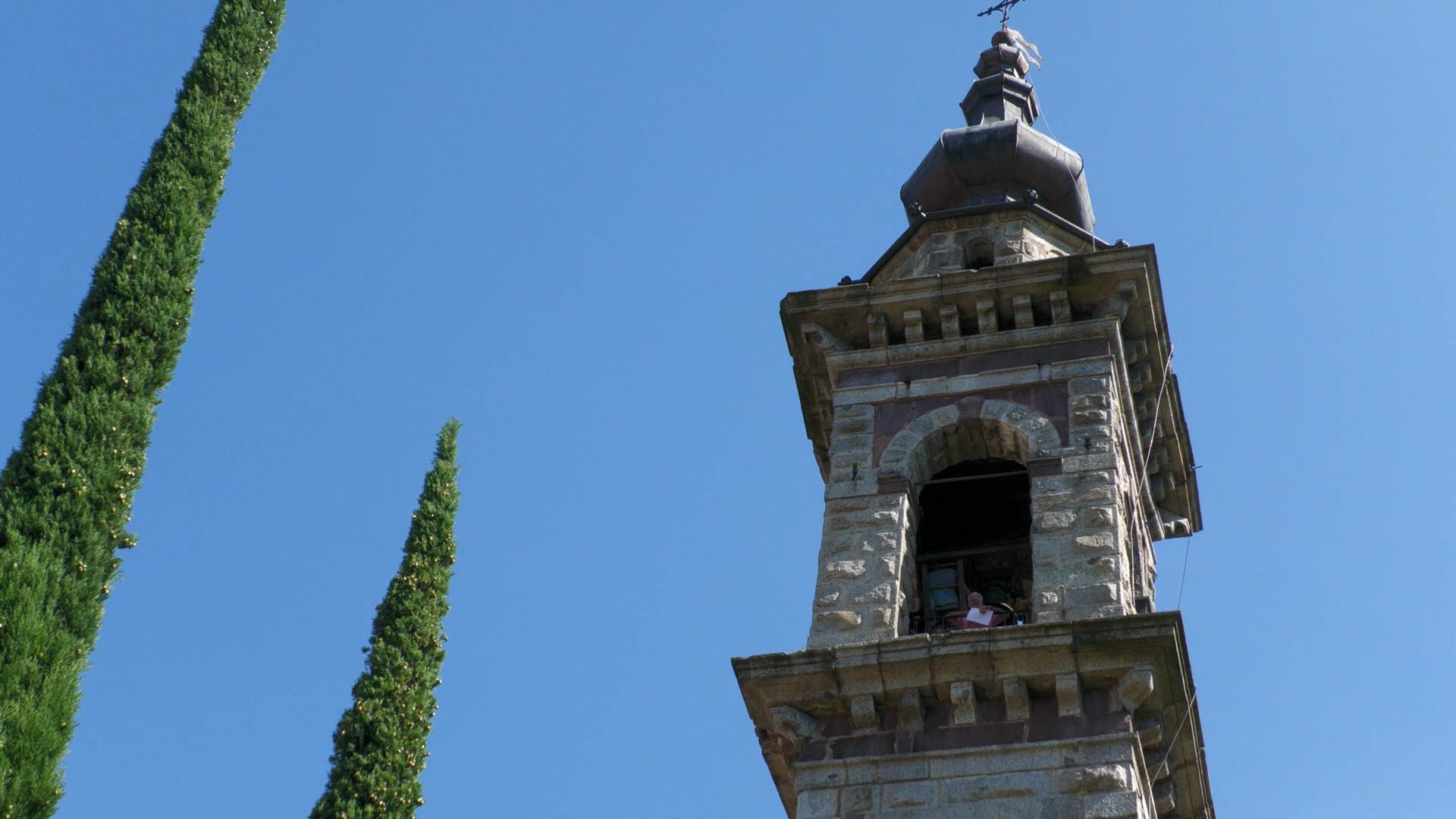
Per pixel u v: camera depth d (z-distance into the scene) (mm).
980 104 54312
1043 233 49250
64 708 30188
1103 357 44000
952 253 48438
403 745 39812
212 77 39844
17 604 30703
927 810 35875
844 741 37219
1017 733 36531
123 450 33719
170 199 37250
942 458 43750
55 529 32094
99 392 34031
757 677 37750
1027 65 55875
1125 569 40125
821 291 46219
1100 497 40969
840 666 37562
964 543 44188
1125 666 36562
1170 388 46438
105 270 35969
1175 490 47656
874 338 45406
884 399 44281
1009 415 43156
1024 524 44406
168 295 36062
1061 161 51531
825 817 36125
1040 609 38969
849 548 41156
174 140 38375
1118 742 36000
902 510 41844
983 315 45250
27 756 29359
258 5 41531
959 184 51750
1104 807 35094
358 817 38219
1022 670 36938
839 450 43406
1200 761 37344
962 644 37219
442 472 45125
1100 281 45125
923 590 41844
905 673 37344
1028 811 35438
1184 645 36875
